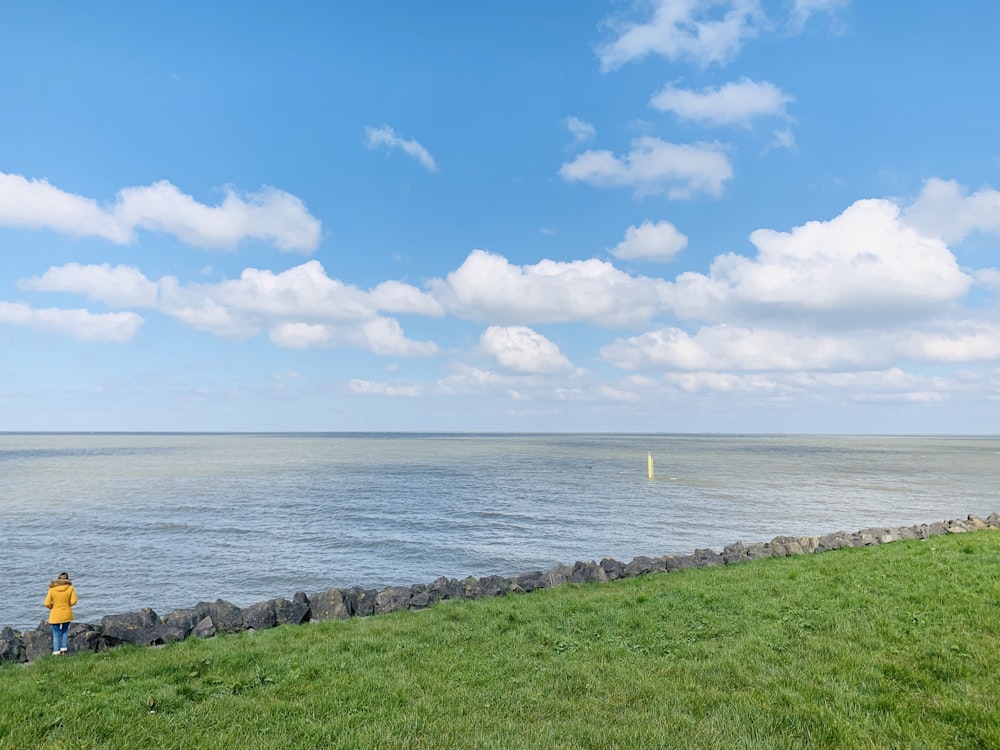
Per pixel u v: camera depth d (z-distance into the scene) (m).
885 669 9.71
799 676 9.59
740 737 7.77
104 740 8.27
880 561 18.23
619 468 105.94
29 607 24.61
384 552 34.97
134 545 36.84
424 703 9.21
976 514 50.56
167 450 186.50
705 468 107.06
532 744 7.79
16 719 8.94
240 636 14.46
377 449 193.88
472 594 18.75
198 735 8.33
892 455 167.88
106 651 13.61
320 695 9.66
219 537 39.47
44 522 45.34
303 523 45.12
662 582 18.19
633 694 9.33
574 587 19.08
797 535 40.19
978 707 8.10
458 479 82.94
